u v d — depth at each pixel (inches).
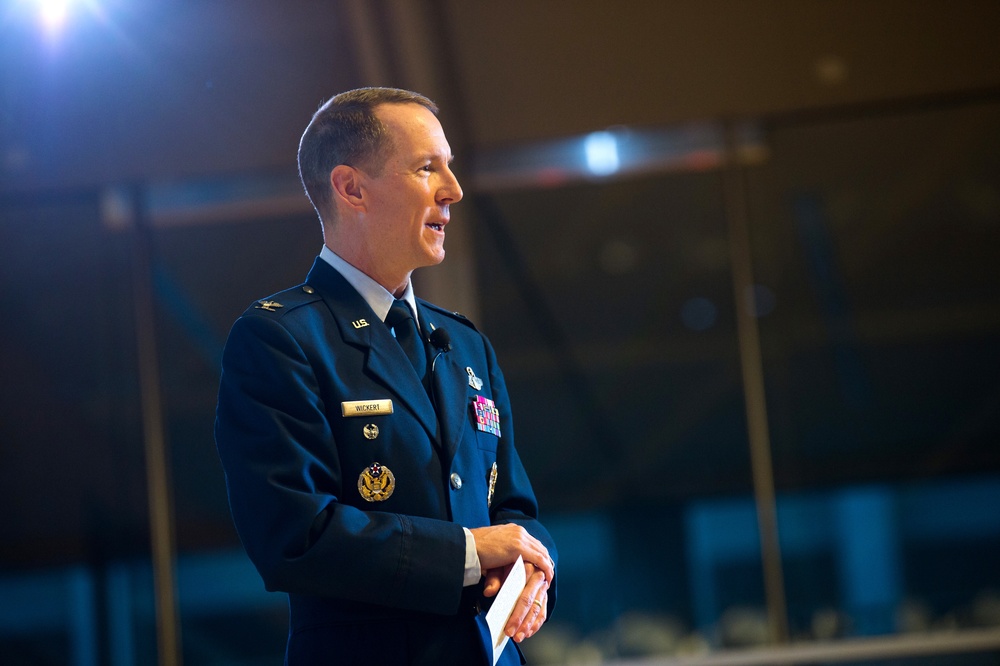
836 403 304.7
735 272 310.3
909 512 300.5
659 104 306.2
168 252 319.6
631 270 314.3
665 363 310.8
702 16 291.1
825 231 309.0
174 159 309.4
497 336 313.3
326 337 100.4
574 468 308.3
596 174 316.5
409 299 110.4
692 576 303.6
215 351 316.8
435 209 106.5
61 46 291.1
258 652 310.5
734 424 306.8
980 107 310.0
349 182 105.9
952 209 307.9
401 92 109.4
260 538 89.9
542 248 315.3
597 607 304.0
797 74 301.4
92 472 314.8
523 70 297.9
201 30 290.0
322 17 286.2
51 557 312.5
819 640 298.2
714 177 314.3
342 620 93.7
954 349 303.3
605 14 289.3
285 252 318.0
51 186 313.0
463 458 102.0
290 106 303.0
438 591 90.3
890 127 310.8
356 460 96.0
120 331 317.7
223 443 95.8
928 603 297.1
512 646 103.9
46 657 309.4
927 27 295.7
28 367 317.4
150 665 308.7
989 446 299.3
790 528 302.7
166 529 312.7
